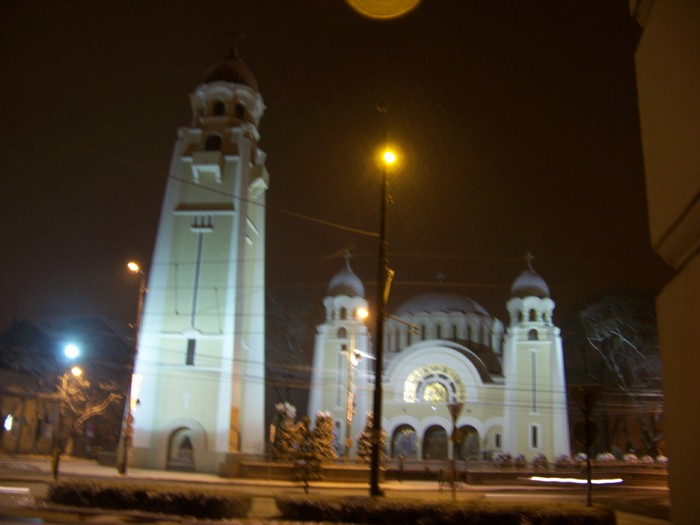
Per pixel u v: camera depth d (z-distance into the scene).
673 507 7.69
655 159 8.34
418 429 63.91
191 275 44.09
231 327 42.88
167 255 44.62
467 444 63.78
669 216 7.82
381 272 21.12
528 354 61.81
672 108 7.69
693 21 7.06
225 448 40.78
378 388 20.09
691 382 7.14
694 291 7.07
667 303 7.94
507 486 41.06
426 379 65.12
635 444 65.75
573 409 63.62
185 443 42.41
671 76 7.70
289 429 38.28
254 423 46.06
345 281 68.06
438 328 72.50
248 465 38.72
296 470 30.94
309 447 30.89
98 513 16.91
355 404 62.66
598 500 30.86
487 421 62.72
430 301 74.00
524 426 59.94
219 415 41.38
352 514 16.11
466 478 44.06
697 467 6.98
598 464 52.59
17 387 55.34
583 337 69.44
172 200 45.69
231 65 50.50
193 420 41.50
